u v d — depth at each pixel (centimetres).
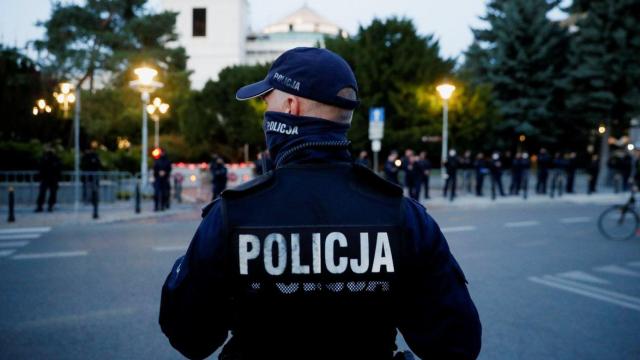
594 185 2503
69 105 2514
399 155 2761
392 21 2939
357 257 128
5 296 582
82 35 3497
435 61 2895
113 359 414
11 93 2198
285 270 127
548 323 512
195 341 137
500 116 2858
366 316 129
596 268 771
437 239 137
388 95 2817
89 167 1612
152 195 1838
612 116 3002
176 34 4075
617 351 442
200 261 130
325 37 3403
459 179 2420
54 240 965
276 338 128
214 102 3972
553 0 3459
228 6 7069
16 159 1652
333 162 137
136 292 603
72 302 562
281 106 141
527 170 2103
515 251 906
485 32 3972
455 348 131
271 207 130
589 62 2873
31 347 435
